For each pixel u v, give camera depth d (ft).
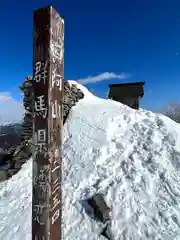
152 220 17.63
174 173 23.17
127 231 16.57
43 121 7.44
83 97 39.58
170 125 30.78
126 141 27.02
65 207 18.81
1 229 17.24
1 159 30.40
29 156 26.40
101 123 30.09
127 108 35.40
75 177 22.16
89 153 25.29
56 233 7.80
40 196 7.54
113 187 20.40
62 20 8.07
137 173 22.13
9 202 20.43
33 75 7.58
